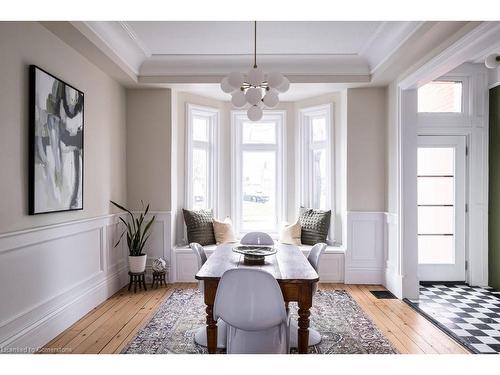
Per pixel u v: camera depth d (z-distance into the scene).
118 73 4.27
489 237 4.89
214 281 2.51
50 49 3.11
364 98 4.96
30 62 2.82
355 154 4.97
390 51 3.86
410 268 4.28
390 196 4.73
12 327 2.57
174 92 5.11
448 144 4.94
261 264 2.85
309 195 5.72
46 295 3.01
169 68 4.66
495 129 4.82
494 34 2.70
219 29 3.74
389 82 4.69
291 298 2.45
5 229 2.53
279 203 5.82
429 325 3.41
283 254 3.28
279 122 5.82
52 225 3.06
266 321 2.21
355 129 4.97
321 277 5.01
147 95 4.99
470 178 4.93
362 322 3.48
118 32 3.72
